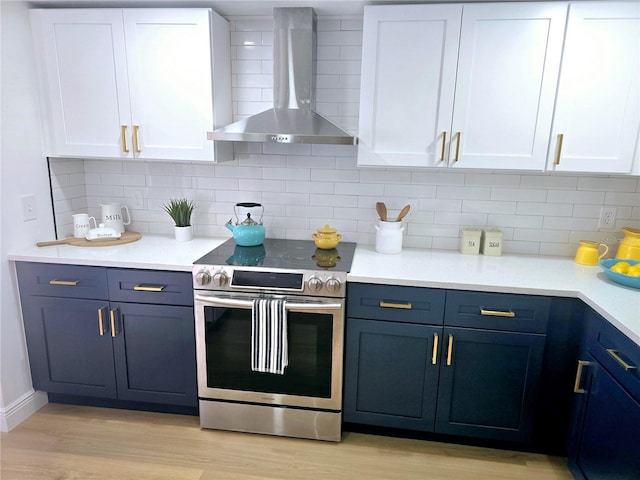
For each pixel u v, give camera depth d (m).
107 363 2.36
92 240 2.54
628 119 2.05
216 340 2.20
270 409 2.25
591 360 1.82
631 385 1.50
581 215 2.47
